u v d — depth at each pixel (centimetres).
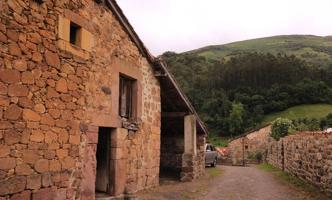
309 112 5081
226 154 3572
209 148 2316
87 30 762
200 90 6041
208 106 5538
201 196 1040
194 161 1405
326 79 6044
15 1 572
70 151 694
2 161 539
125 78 983
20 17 582
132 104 1005
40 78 621
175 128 1625
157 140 1138
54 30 661
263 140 3241
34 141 603
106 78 838
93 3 789
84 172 734
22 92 581
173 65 6844
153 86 1123
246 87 5847
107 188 870
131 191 949
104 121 820
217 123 5288
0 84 541
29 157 591
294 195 1063
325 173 1044
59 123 666
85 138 743
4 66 549
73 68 712
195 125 1442
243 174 1753
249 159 3153
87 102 756
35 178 602
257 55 6638
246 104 5525
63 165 672
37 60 616
